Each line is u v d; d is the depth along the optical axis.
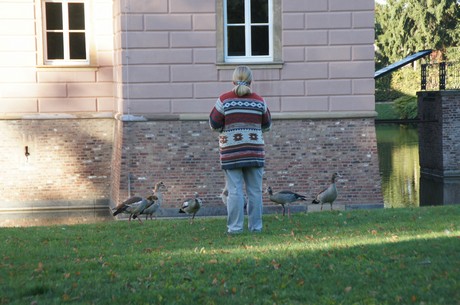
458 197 23.09
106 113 20.52
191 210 13.20
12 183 20.41
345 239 9.77
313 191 19.06
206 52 18.94
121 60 18.89
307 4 18.94
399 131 51.41
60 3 20.50
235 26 19.08
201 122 18.95
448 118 27.55
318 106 19.06
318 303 6.46
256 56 19.12
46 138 20.41
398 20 62.12
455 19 60.06
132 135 18.88
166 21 18.83
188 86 18.94
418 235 9.89
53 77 20.34
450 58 57.47
